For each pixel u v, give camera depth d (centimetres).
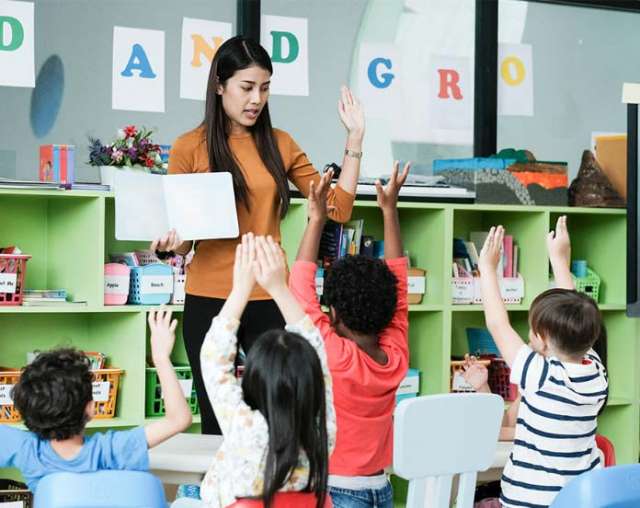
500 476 350
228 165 378
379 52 534
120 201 361
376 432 315
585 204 545
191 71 496
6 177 459
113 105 480
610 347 557
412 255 525
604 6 578
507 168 521
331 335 314
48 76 466
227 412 252
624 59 588
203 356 263
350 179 387
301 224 476
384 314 316
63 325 474
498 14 557
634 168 479
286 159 394
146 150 448
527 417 319
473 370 427
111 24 479
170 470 298
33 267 470
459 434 296
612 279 555
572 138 577
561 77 573
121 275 448
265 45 508
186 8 494
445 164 532
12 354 463
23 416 280
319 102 521
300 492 252
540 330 321
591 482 269
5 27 458
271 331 256
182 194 370
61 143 470
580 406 314
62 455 281
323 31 521
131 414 451
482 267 342
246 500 249
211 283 379
